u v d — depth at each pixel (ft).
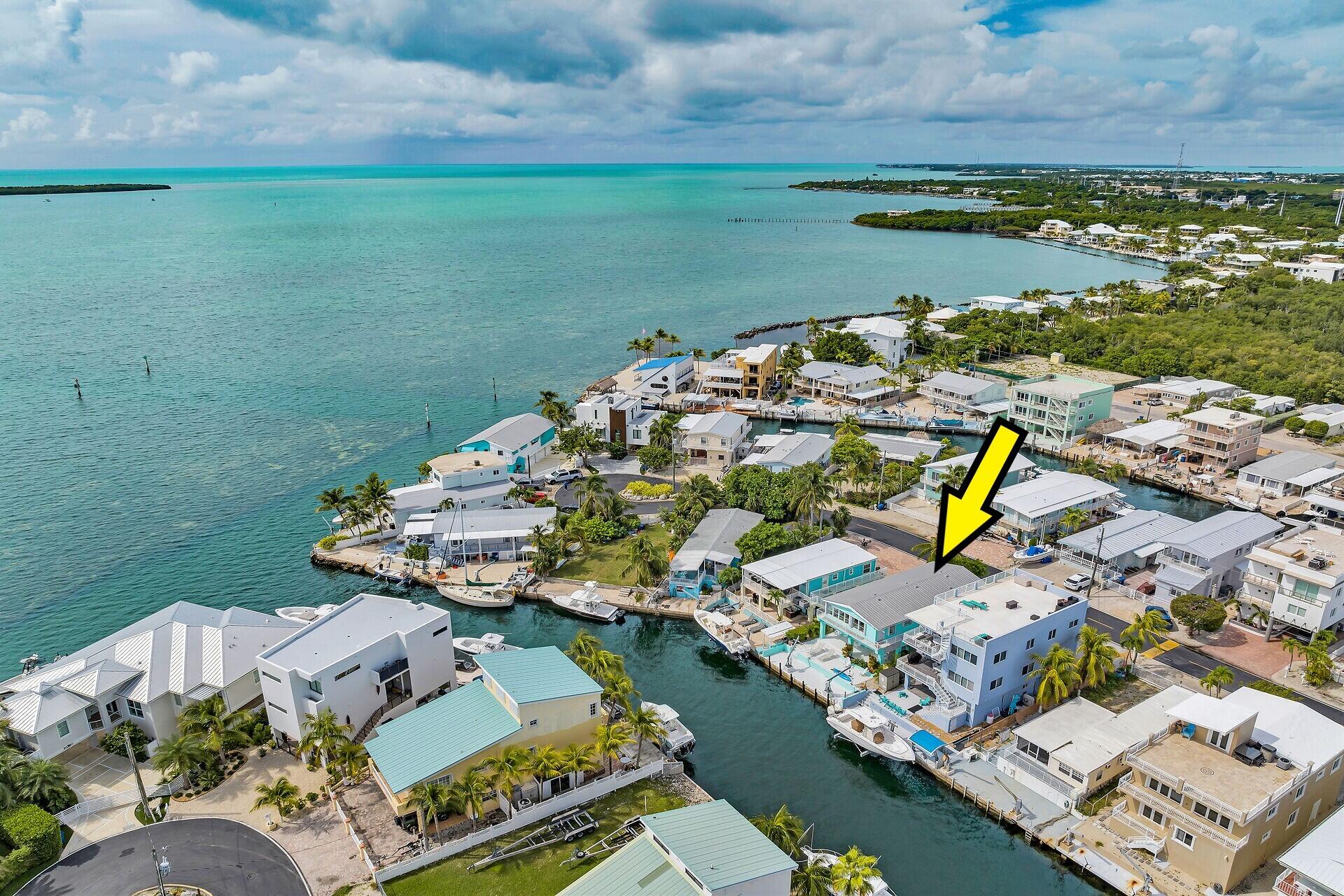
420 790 222.48
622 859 197.26
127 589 390.83
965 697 274.16
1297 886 196.85
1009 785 249.75
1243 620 340.59
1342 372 634.43
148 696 265.34
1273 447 545.44
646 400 640.17
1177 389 629.10
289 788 237.45
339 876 215.31
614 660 280.51
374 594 381.40
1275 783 211.61
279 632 299.58
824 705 297.12
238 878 214.28
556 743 252.62
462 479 459.32
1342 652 309.63
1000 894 218.18
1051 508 412.98
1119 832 227.81
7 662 338.13
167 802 243.60
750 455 514.27
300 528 453.99
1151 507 465.06
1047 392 558.56
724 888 183.32
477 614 362.94
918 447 518.78
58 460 552.82
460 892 210.59
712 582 370.73
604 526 412.77
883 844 235.40
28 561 418.92
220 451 570.46
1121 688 294.25
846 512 412.16
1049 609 290.15
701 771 265.54
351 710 266.57
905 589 321.11
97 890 210.38
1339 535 350.64
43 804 234.99
